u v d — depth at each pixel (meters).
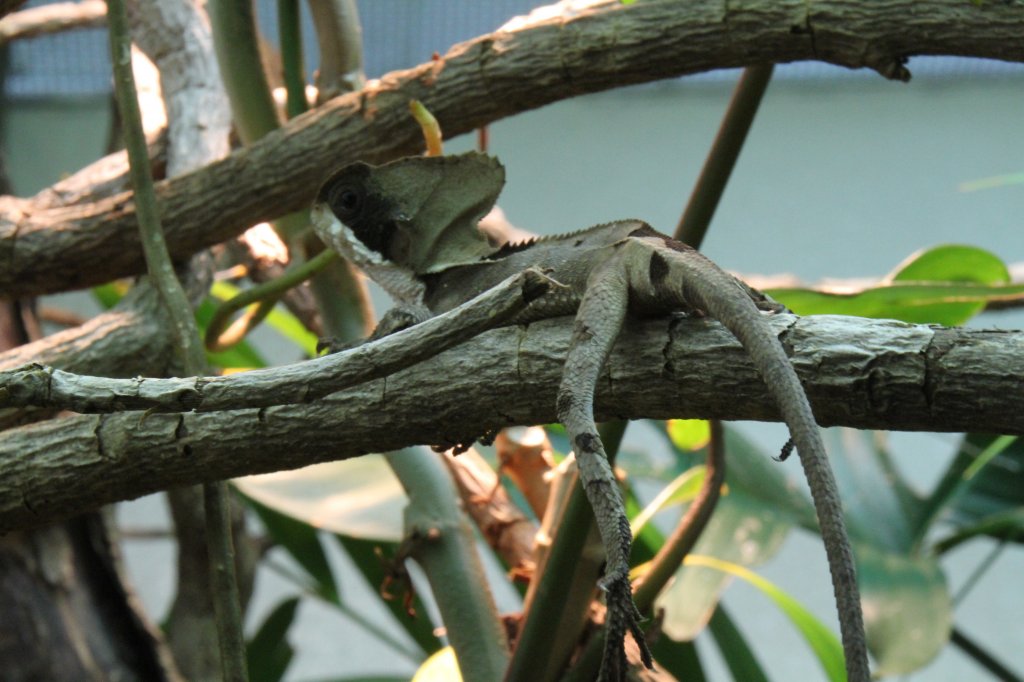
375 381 0.78
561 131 1.60
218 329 0.90
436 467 0.88
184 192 0.89
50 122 1.59
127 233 0.90
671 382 0.76
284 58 0.90
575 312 0.79
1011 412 0.74
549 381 0.77
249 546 1.02
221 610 0.81
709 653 1.54
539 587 0.82
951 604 0.95
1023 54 0.81
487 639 0.85
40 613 0.97
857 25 0.82
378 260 0.84
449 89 0.87
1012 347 0.74
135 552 1.64
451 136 0.88
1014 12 0.81
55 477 0.80
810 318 0.76
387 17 1.34
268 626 1.01
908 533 1.00
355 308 0.91
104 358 0.89
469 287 0.83
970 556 1.53
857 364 0.75
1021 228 1.49
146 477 0.80
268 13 1.30
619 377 0.77
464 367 0.78
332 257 0.88
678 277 0.76
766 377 0.74
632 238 0.79
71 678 0.97
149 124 0.98
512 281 0.73
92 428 0.80
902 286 0.86
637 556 0.95
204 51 0.98
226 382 0.74
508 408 0.77
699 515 0.84
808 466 0.73
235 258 0.99
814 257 1.53
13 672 0.96
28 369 0.74
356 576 1.60
